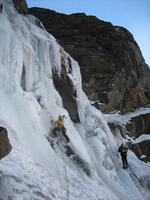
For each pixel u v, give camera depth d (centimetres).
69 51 2705
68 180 1298
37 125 1405
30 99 1448
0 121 1170
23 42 1530
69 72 1892
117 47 2934
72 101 1822
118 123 2366
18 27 1598
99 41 2956
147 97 3052
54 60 1755
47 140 1423
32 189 990
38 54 1661
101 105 2527
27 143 1249
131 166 2030
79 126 1805
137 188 1858
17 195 923
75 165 1498
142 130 2600
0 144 968
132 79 2870
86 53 2750
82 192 1294
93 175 1551
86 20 3070
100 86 2627
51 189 1087
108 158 1791
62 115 1630
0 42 1370
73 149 1528
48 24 2975
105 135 1917
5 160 1026
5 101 1281
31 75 1534
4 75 1335
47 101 1584
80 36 2903
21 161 1082
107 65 2747
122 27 3173
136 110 2825
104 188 1552
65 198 1123
